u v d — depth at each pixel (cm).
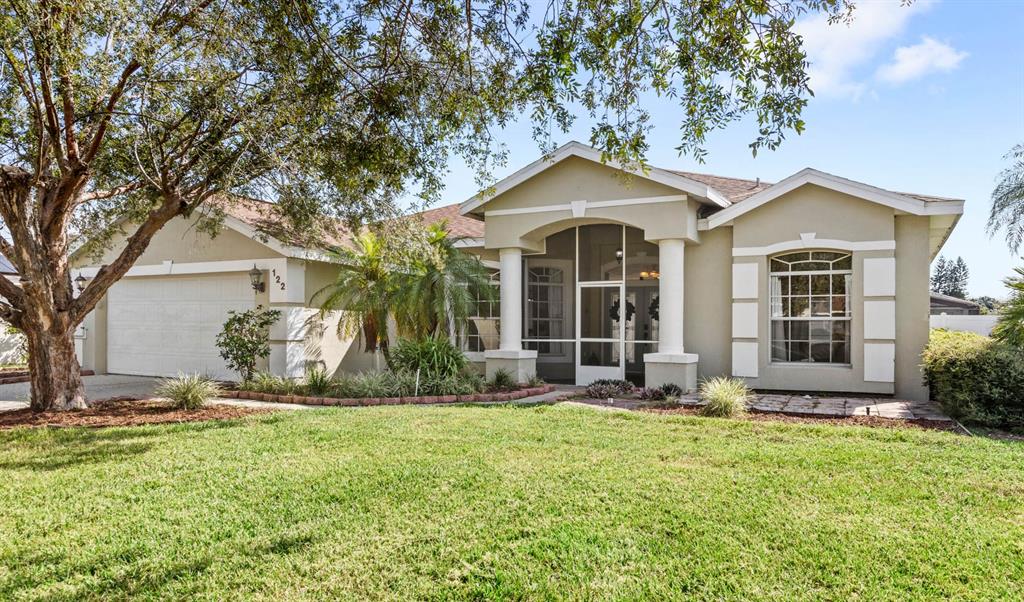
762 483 590
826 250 1255
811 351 1273
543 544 454
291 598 384
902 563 418
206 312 1639
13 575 419
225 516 518
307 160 938
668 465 657
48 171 1054
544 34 654
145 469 662
